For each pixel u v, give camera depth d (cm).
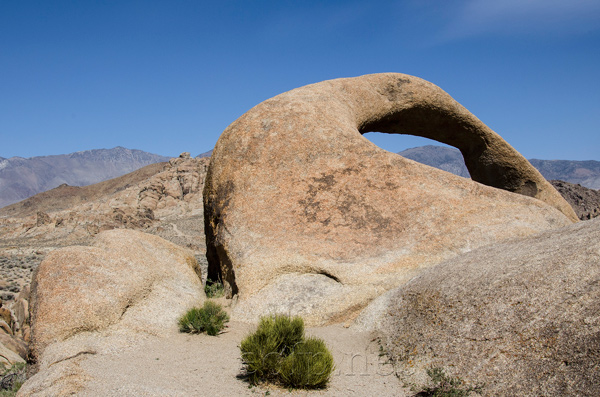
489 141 2117
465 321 656
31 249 7612
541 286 625
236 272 1120
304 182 1280
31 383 611
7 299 2988
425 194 1233
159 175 13425
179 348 814
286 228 1188
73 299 860
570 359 508
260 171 1316
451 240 1125
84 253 1009
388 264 1070
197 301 1083
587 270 610
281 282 1064
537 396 498
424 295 784
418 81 1961
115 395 559
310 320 967
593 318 531
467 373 579
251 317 992
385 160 1306
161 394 566
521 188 2148
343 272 1055
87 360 730
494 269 734
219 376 665
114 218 10175
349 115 1602
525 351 553
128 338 840
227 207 1296
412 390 605
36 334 798
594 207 5331
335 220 1193
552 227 1197
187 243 8544
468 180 1291
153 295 1005
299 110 1452
